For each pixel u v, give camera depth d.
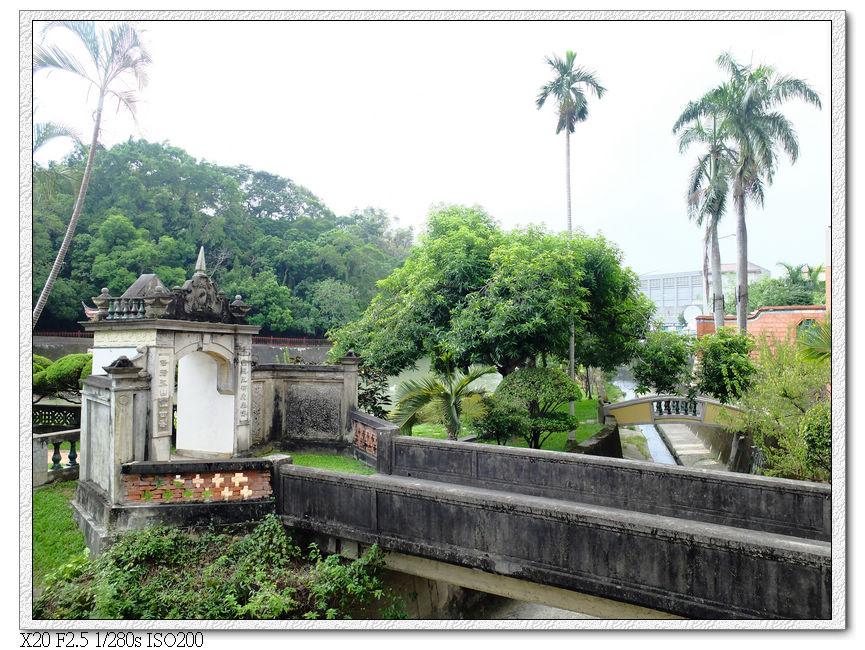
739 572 4.08
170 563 5.79
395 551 5.88
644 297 15.07
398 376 13.63
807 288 24.48
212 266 48.62
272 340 46.09
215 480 6.39
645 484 6.82
